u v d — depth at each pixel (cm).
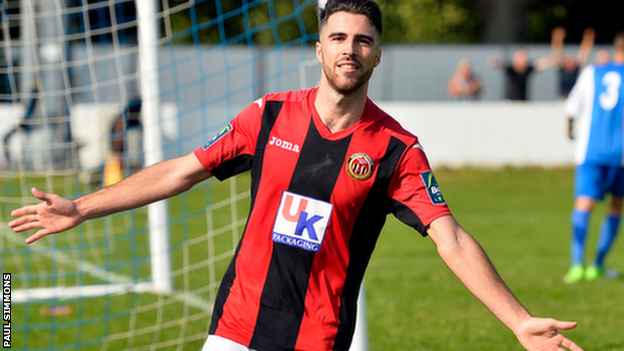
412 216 417
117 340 816
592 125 1099
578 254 1110
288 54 2595
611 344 783
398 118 2461
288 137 424
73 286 1044
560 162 2472
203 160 432
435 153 2469
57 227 419
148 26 978
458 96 2642
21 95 1087
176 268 1181
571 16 4397
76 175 1228
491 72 2800
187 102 2559
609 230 1106
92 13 2097
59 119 1162
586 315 902
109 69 2128
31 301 959
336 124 420
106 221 1255
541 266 1213
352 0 398
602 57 2097
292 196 419
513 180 2309
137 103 1112
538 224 1639
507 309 387
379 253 1343
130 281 1073
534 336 379
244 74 2588
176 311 926
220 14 978
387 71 2797
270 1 943
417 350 773
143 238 1417
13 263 1215
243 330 424
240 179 2184
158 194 432
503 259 1267
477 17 4331
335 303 422
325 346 420
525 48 2800
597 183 1103
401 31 4141
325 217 416
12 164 1553
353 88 402
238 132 434
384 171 418
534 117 2458
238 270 434
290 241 419
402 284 1088
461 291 1044
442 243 406
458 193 2105
